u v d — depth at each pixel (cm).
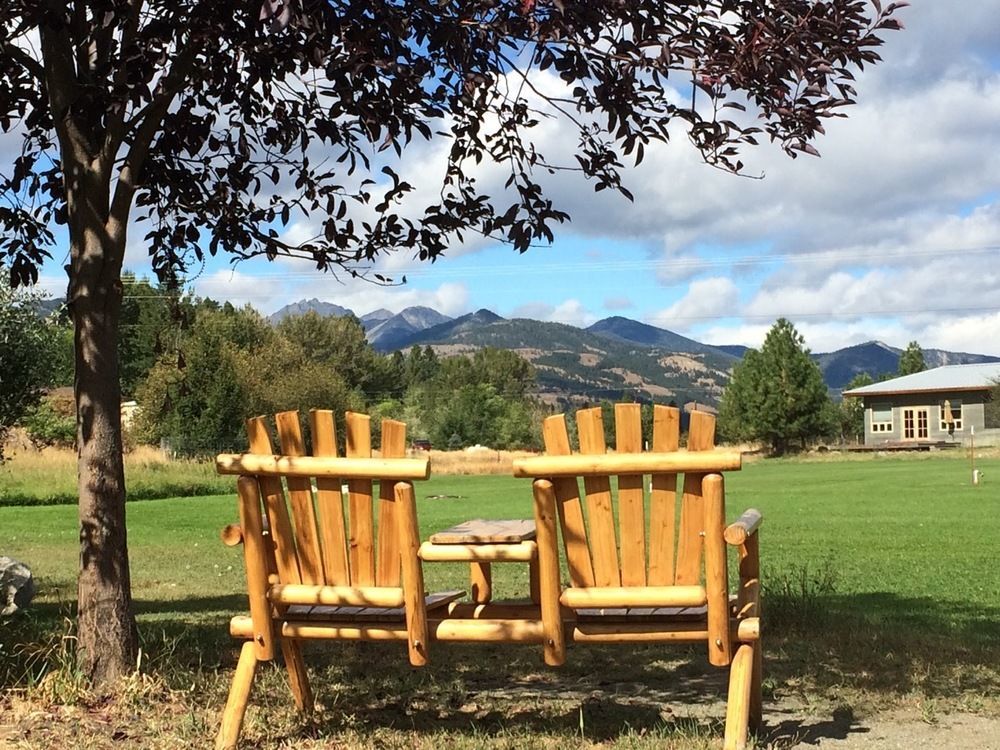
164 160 697
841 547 1536
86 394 527
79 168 534
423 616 429
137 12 550
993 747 447
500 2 500
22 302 1461
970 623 841
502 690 570
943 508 2316
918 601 984
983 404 6712
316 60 496
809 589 1015
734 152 538
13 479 3181
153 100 541
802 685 571
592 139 652
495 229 673
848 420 8194
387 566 436
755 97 510
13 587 789
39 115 629
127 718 474
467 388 8769
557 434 424
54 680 503
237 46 530
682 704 534
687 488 414
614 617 425
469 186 688
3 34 518
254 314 7119
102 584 521
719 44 489
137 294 5994
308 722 484
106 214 540
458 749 439
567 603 419
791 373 6594
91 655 515
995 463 4797
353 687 566
